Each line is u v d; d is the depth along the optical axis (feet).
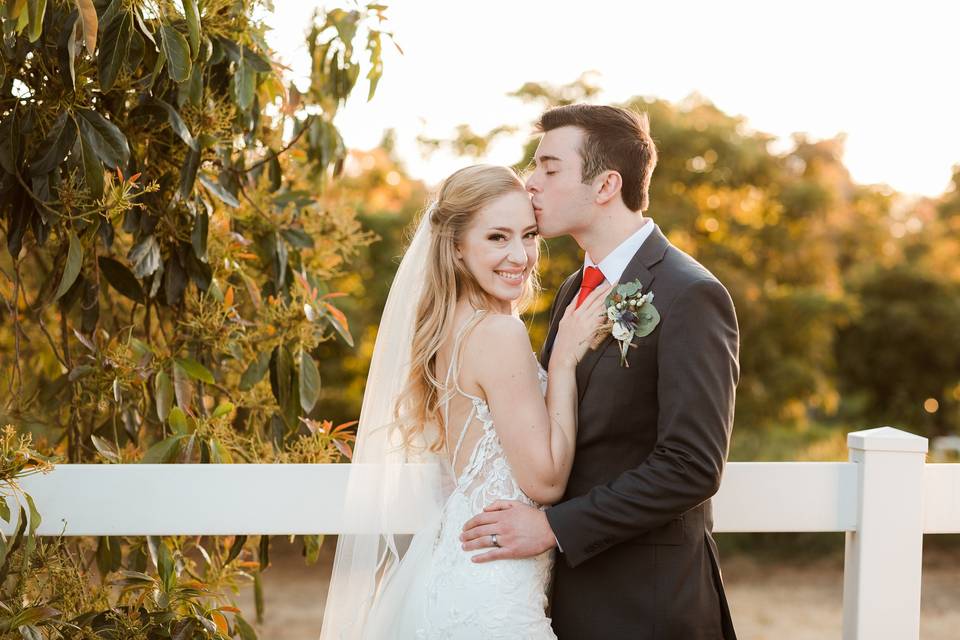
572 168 7.07
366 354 28.40
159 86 8.57
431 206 7.37
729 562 26.55
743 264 32.32
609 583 6.63
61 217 8.00
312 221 11.09
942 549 27.68
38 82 8.03
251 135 9.86
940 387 36.47
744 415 31.40
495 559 6.48
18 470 6.76
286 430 10.03
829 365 35.27
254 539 10.89
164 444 8.29
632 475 6.31
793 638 19.61
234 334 9.61
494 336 6.73
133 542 9.78
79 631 7.50
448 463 7.15
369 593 7.13
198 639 7.91
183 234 9.24
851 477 7.49
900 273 36.58
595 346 6.75
